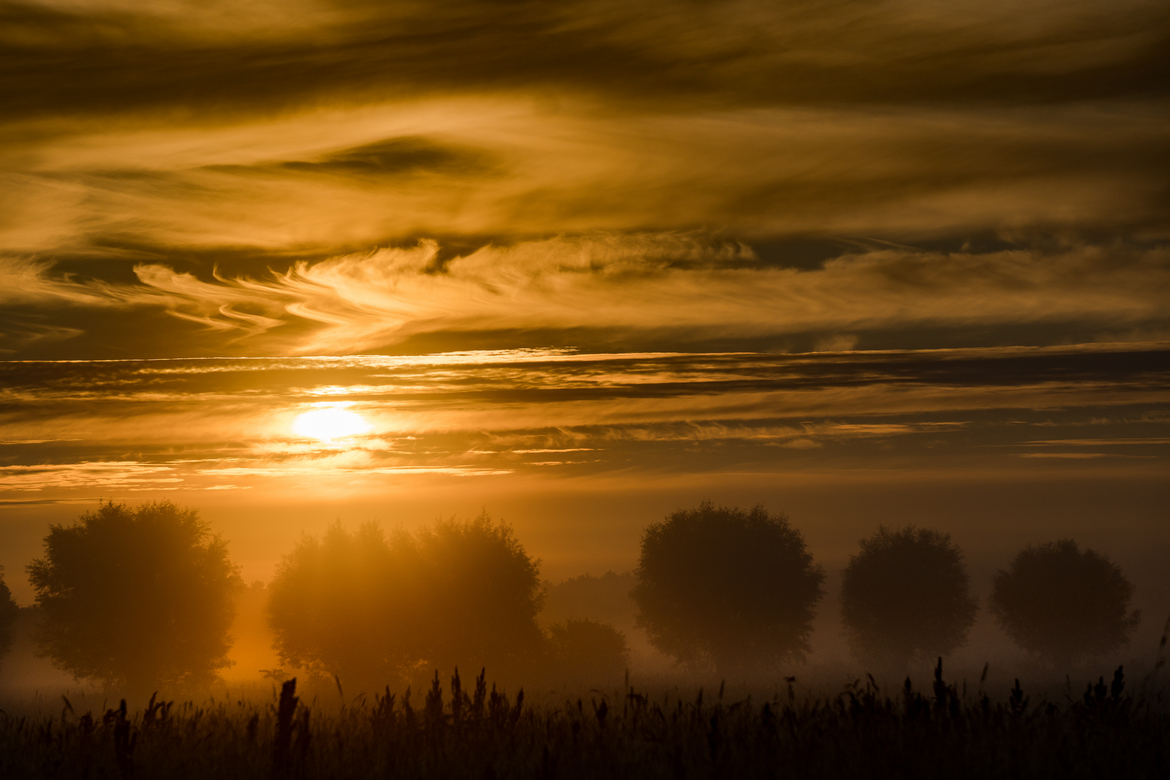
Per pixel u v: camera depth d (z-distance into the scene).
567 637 49.88
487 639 44.78
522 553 46.50
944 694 6.10
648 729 6.10
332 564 44.75
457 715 6.41
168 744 6.21
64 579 42.06
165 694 40.69
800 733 5.64
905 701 5.99
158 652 42.25
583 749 5.60
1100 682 6.49
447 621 44.50
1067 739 5.32
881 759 4.99
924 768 4.91
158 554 42.97
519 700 6.48
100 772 5.43
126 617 42.06
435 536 46.03
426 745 5.93
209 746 6.01
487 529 46.34
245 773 5.36
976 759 4.96
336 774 5.29
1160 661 6.26
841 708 6.16
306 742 5.39
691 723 6.13
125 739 5.35
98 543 42.44
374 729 6.43
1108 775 4.76
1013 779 4.72
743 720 6.31
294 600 44.28
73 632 41.78
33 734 6.72
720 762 5.02
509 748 5.80
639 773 5.09
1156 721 6.25
